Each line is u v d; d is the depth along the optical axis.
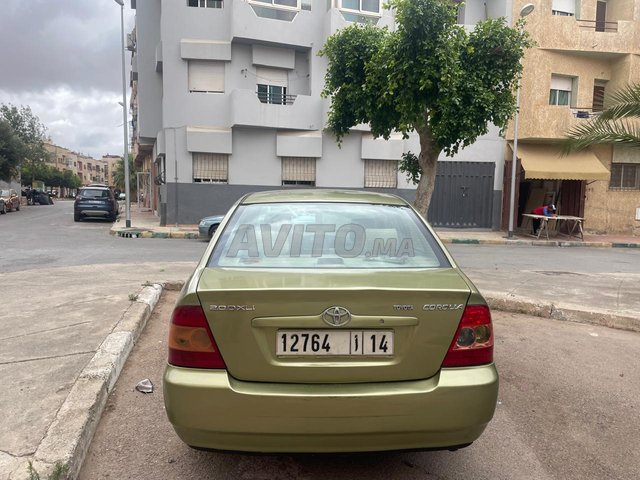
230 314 2.35
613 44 19.67
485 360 2.49
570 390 4.00
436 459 2.98
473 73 7.67
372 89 8.09
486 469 2.88
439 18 7.13
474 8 20.61
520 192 22.33
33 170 51.81
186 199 18.67
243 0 18.16
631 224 21.08
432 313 2.42
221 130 18.66
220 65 18.91
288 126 18.88
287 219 3.19
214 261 2.81
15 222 20.72
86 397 3.26
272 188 19.23
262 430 2.29
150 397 3.64
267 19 18.52
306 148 19.11
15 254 11.03
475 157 20.36
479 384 2.40
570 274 9.58
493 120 7.96
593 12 20.36
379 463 2.93
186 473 2.77
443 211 20.42
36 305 5.68
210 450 2.36
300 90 19.81
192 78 18.77
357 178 19.83
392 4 7.56
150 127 21.83
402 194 20.14
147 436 3.12
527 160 19.55
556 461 2.98
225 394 2.29
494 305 6.46
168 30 18.39
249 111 18.27
